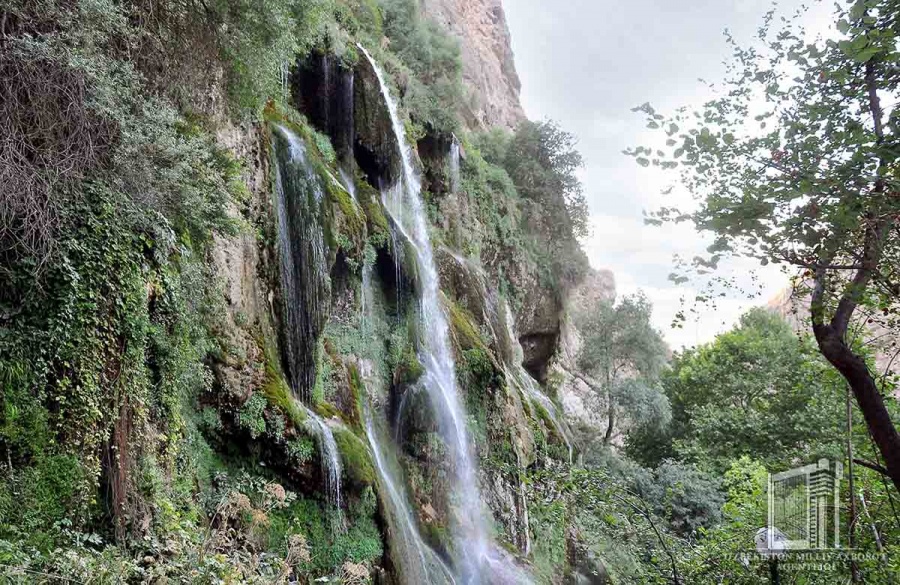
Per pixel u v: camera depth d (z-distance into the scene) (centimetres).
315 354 1105
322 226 1181
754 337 3098
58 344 547
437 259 1859
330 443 993
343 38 1593
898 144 384
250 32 880
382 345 1403
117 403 594
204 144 755
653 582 673
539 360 2592
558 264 2683
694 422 2534
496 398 1705
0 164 526
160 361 681
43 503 509
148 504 619
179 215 707
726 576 659
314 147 1303
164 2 748
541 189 2678
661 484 2081
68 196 579
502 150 2752
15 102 545
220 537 656
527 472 817
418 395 1389
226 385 846
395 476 1270
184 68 795
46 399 537
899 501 659
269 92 1016
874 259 439
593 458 2441
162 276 681
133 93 655
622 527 683
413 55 2273
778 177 410
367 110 1586
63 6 584
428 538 1248
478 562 1352
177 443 734
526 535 1566
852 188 388
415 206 1817
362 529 988
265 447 893
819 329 521
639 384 2903
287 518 885
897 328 589
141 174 633
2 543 454
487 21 4544
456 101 2362
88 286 576
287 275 1089
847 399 621
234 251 928
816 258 454
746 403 2883
